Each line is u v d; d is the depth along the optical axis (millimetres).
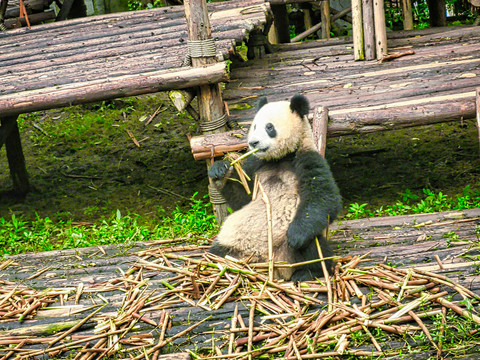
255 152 5062
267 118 5020
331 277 4820
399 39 9125
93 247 6129
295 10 14117
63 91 6496
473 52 8070
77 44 8344
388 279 4695
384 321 4223
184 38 7902
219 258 5020
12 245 7070
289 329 4215
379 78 7695
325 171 4871
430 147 9203
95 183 9406
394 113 6594
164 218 7695
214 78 6262
